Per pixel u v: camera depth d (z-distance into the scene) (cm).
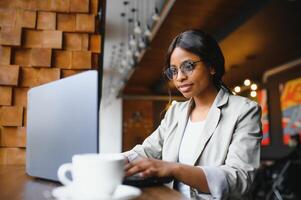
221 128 101
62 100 68
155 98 1078
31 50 131
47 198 55
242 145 93
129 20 543
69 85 66
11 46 129
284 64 668
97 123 59
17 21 130
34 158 77
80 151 61
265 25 447
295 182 396
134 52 632
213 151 98
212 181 76
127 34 613
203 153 100
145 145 118
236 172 82
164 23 477
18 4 132
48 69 131
